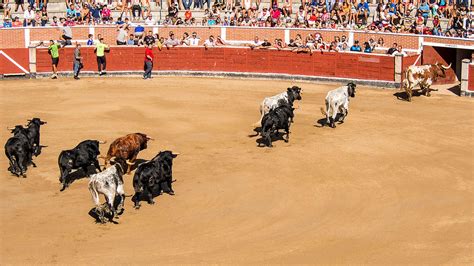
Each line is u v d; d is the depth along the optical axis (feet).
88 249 59.26
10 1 147.64
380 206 68.33
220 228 63.46
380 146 86.53
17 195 70.49
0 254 58.29
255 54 126.52
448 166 79.61
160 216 65.62
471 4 140.36
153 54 128.36
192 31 138.72
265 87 120.37
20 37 135.95
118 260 57.36
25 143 75.61
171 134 91.04
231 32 138.51
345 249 59.52
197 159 81.20
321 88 119.75
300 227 63.72
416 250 59.47
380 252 59.06
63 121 96.58
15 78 124.98
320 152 83.97
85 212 66.49
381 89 117.91
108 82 122.72
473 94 111.34
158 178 67.72
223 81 125.08
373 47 127.34
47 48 125.59
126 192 70.85
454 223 64.54
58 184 73.36
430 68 109.50
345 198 70.23
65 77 126.62
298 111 102.78
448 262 57.36
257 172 77.15
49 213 66.28
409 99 108.88
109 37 138.82
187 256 58.08
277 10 141.69
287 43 134.62
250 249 59.41
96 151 72.79
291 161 80.74
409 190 72.38
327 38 132.87
